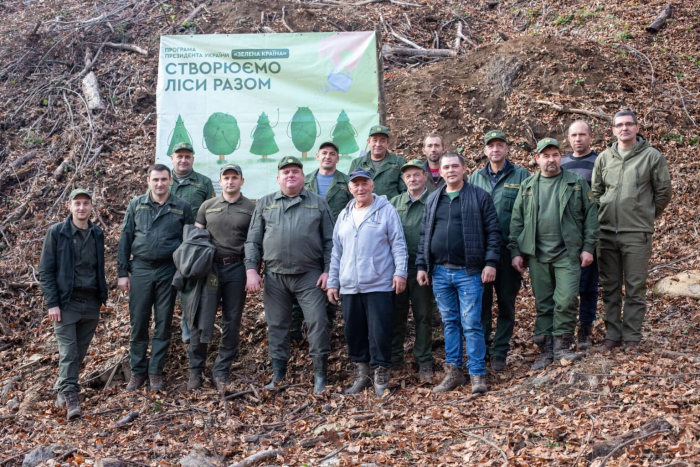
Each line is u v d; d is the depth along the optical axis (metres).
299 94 7.97
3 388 6.35
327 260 6.05
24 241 8.52
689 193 8.96
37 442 5.23
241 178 6.36
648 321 6.68
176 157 6.85
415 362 6.41
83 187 9.12
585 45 11.10
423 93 10.35
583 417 4.66
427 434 4.80
